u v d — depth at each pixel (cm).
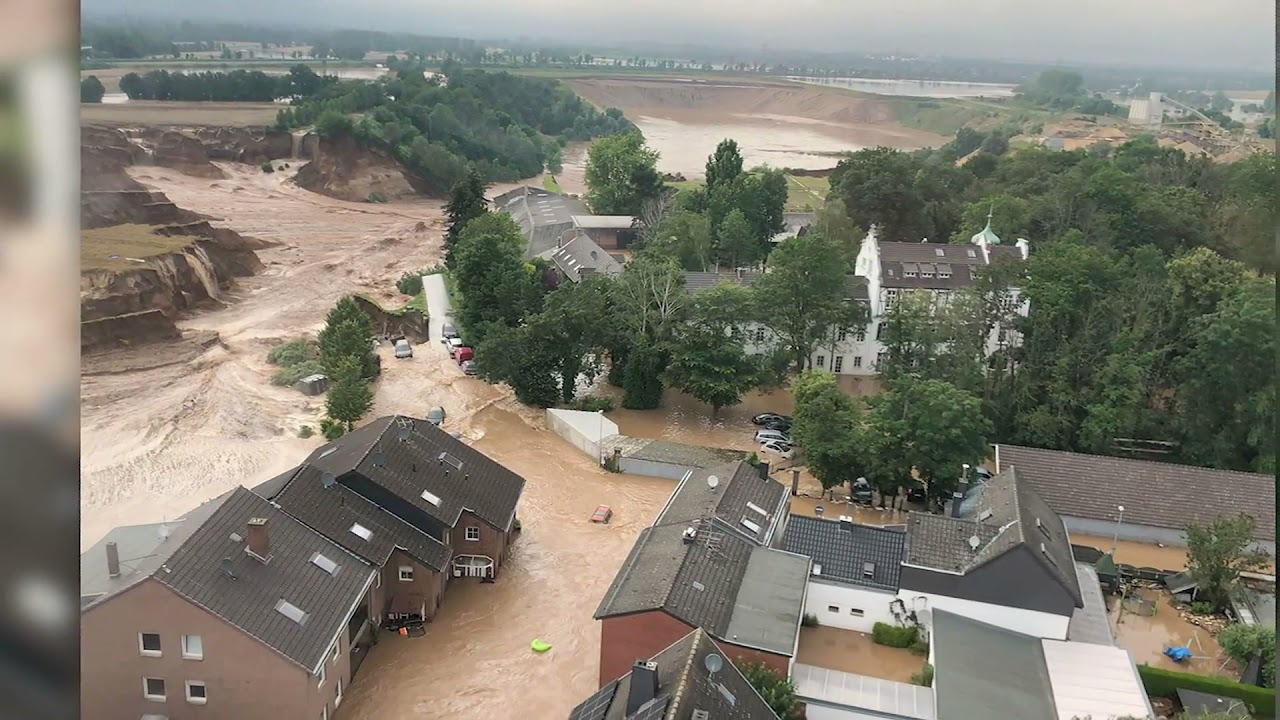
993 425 8044
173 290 11312
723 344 9112
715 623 4797
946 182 15712
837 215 12700
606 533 6975
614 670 4934
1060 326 8594
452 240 13425
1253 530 6500
